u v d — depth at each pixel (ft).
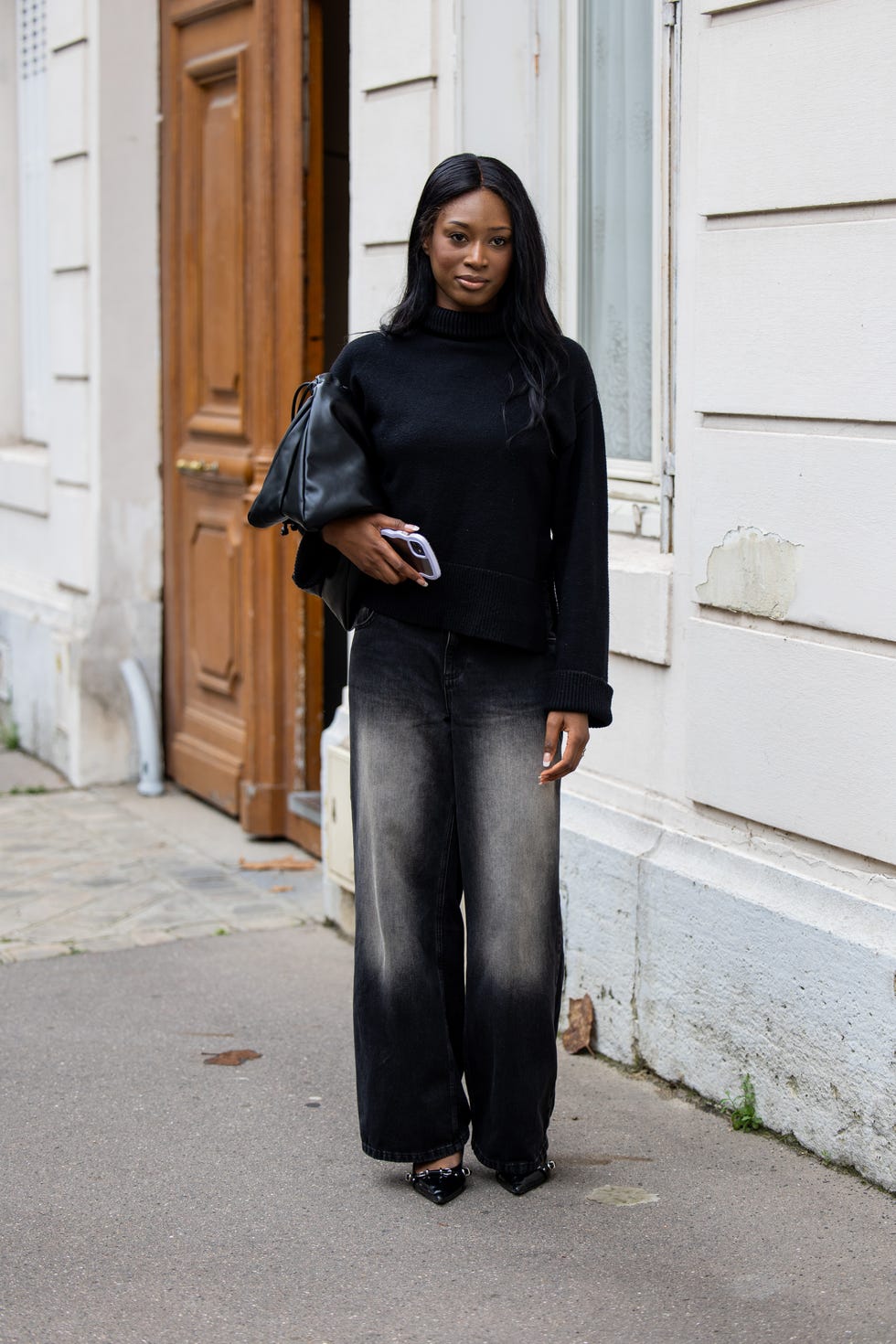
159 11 22.98
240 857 20.47
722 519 12.17
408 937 10.78
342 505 9.98
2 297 28.22
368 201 16.46
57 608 25.27
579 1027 14.03
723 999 12.40
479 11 14.90
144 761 23.63
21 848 20.89
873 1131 11.10
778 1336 9.32
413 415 10.09
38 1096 13.14
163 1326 9.54
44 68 26.27
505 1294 9.87
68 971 16.26
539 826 10.53
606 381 14.51
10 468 27.04
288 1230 10.80
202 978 16.05
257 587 20.72
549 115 14.67
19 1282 10.11
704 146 12.09
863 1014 11.07
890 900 11.02
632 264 13.98
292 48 19.51
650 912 13.14
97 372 23.41
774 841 12.03
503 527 10.18
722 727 12.32
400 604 10.42
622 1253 10.36
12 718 27.25
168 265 23.07
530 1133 10.94
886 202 10.59
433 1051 10.93
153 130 23.25
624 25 13.93
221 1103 13.00
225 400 21.84
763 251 11.60
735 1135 12.15
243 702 21.56
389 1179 11.56
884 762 10.86
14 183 27.94
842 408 11.00
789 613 11.58
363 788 10.70
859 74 10.64
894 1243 10.38
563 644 10.21
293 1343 9.33
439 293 10.23
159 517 23.98
